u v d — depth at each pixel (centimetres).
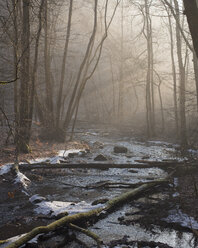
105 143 1995
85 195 896
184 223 664
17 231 643
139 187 884
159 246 563
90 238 606
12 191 927
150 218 700
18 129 1196
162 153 1600
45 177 1102
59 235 614
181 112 1773
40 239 590
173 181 998
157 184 941
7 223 684
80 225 661
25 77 1402
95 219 694
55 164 1185
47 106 1914
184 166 1108
